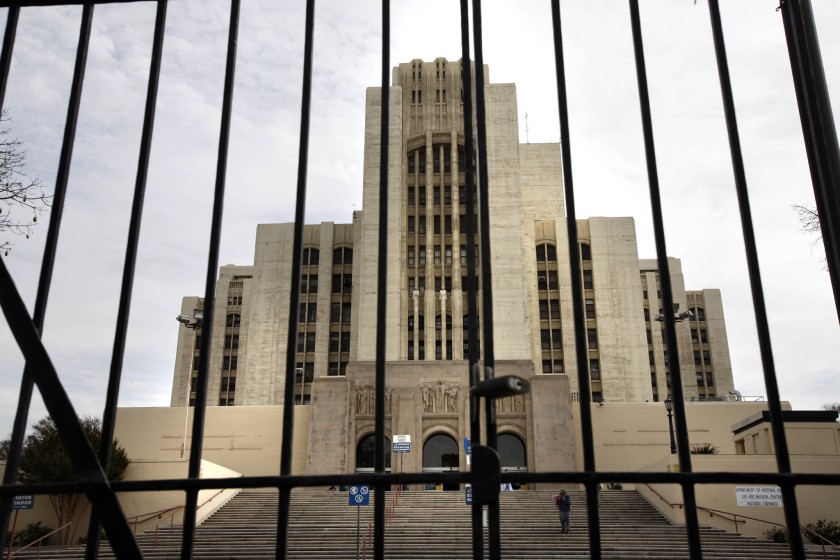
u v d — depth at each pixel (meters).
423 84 69.44
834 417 35.06
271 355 76.06
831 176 4.44
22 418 4.00
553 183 79.44
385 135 4.61
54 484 3.85
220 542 25.94
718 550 23.38
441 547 24.52
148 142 4.55
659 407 50.72
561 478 3.86
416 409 47.34
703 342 100.88
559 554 22.95
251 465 51.03
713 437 49.59
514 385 3.66
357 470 46.84
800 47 4.73
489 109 66.75
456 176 65.69
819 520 27.22
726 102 4.45
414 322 60.88
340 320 75.50
